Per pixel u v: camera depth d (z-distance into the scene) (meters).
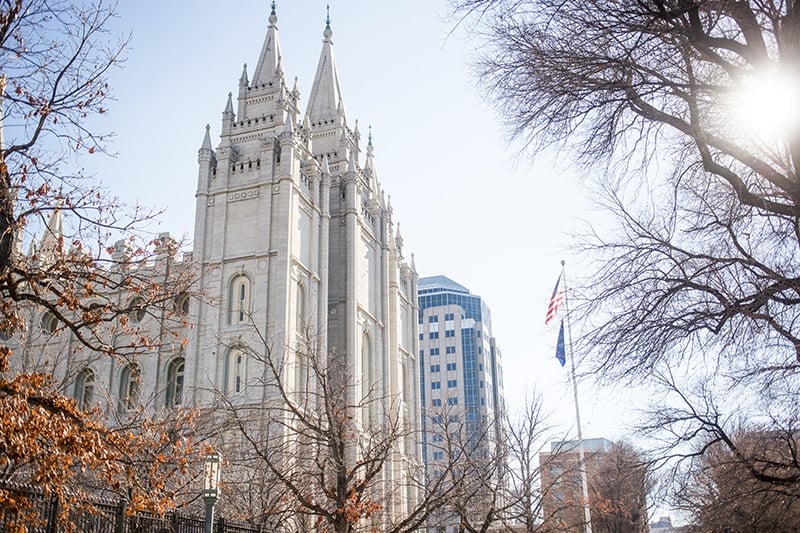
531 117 15.20
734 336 15.45
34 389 16.75
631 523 59.44
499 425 53.03
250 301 62.16
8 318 17.00
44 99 17.47
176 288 20.62
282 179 64.38
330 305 72.25
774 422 19.11
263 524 26.84
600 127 15.29
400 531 29.34
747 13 13.35
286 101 68.81
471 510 38.47
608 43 14.55
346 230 74.44
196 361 60.69
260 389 57.31
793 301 14.48
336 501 27.44
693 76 14.43
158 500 18.56
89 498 16.91
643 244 16.30
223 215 65.38
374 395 71.94
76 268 18.89
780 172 15.16
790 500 20.30
